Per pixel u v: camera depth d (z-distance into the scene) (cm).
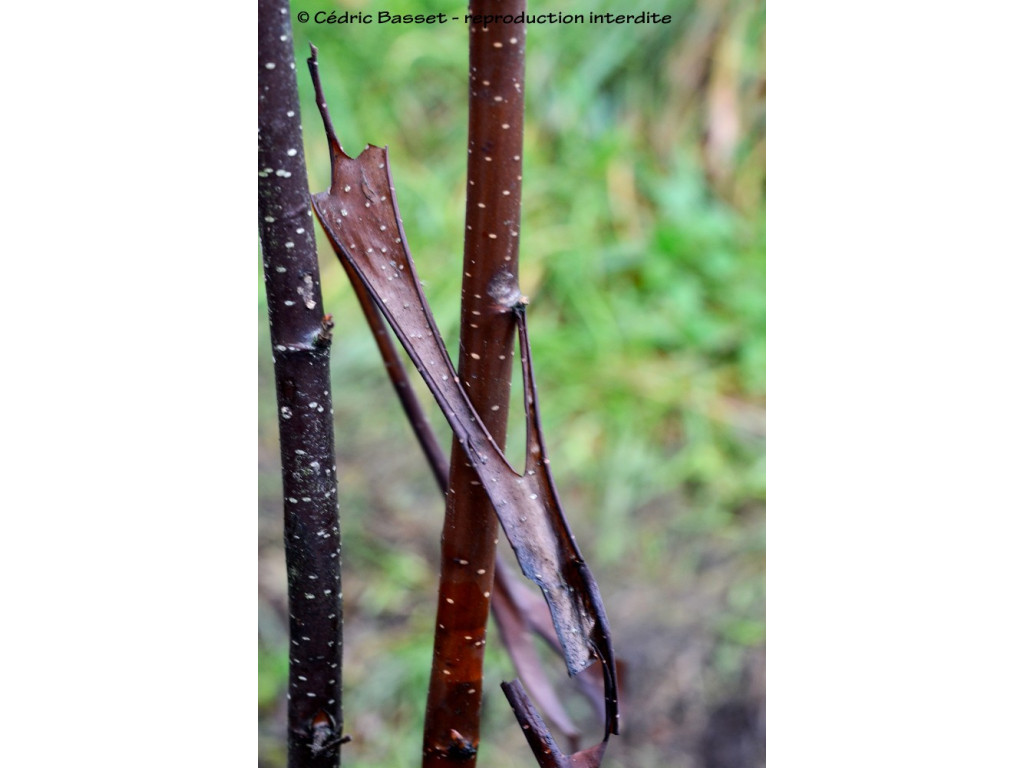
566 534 42
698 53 124
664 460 110
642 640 98
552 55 123
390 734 91
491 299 42
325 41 117
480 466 41
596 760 43
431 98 122
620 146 123
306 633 46
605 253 119
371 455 108
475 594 44
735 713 93
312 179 114
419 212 116
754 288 118
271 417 104
